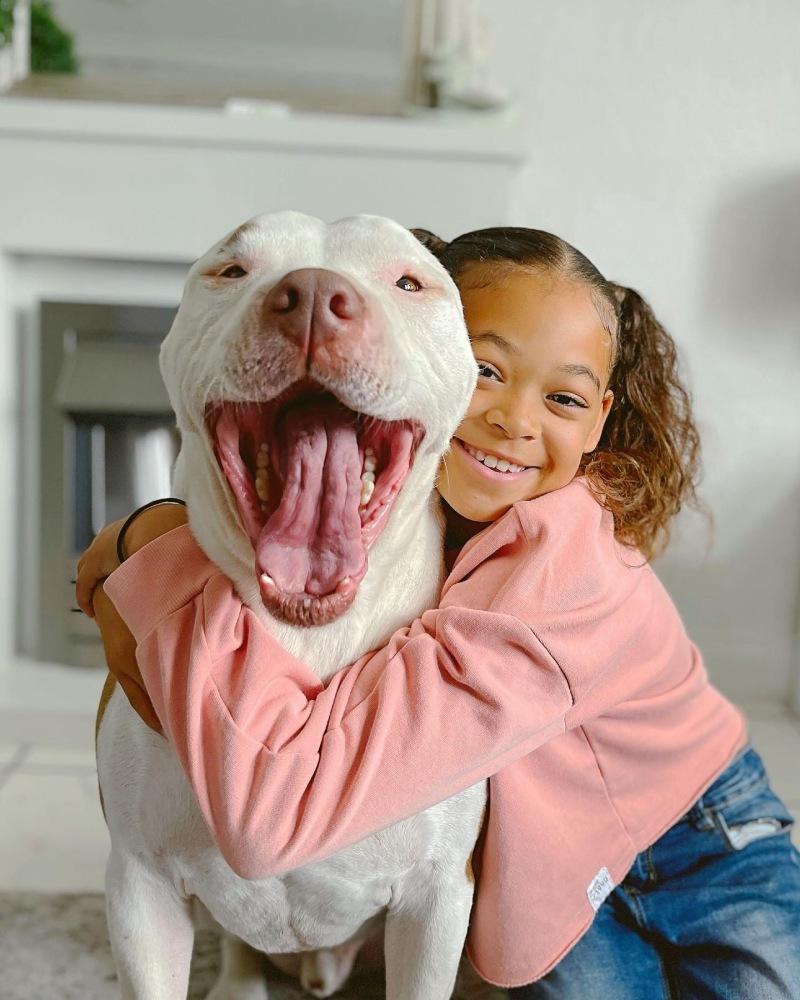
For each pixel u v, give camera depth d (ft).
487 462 3.16
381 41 7.66
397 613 2.90
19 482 7.46
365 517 2.64
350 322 2.38
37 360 7.23
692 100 7.70
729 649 8.06
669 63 7.66
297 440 2.69
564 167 7.75
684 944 3.58
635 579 3.22
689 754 3.52
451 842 2.83
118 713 2.90
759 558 8.02
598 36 7.64
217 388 2.47
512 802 2.92
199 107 7.68
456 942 2.88
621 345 3.79
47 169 6.76
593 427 3.39
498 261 3.24
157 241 6.86
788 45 7.66
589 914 3.12
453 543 3.38
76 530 7.36
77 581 3.24
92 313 7.18
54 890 4.68
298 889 2.78
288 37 7.64
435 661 2.69
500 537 3.03
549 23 7.62
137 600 2.76
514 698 2.68
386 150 6.75
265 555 2.49
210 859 2.74
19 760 6.38
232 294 2.62
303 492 2.62
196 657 2.57
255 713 2.54
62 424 7.23
